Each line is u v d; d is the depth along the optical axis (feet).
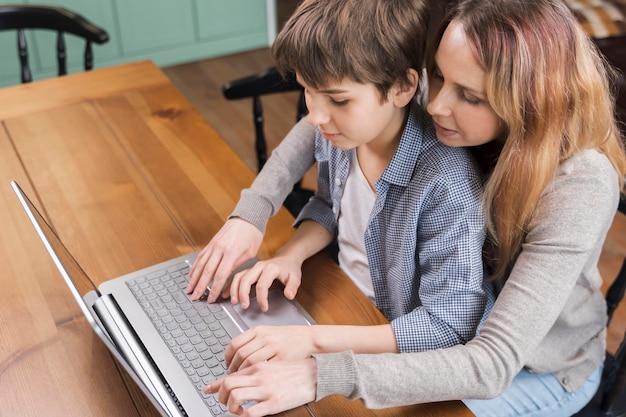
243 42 12.07
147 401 3.02
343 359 2.84
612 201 3.14
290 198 5.84
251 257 3.68
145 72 5.64
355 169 3.80
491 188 3.18
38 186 4.35
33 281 3.64
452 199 3.28
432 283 3.35
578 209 3.01
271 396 2.76
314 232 3.99
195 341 3.30
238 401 2.73
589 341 3.92
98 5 10.77
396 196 3.54
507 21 2.82
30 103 5.24
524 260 3.05
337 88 3.04
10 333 3.36
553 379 3.88
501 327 2.93
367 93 3.08
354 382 2.80
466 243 3.26
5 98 5.31
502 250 3.32
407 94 3.20
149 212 4.13
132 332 3.35
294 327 3.12
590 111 3.02
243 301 3.45
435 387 2.85
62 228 4.02
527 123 2.95
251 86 5.82
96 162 4.56
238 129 9.82
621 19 7.63
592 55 3.07
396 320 3.25
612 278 7.00
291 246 3.84
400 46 3.02
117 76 5.60
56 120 5.02
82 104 5.22
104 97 5.31
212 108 10.37
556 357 3.83
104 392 3.07
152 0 11.07
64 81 5.54
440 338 3.20
